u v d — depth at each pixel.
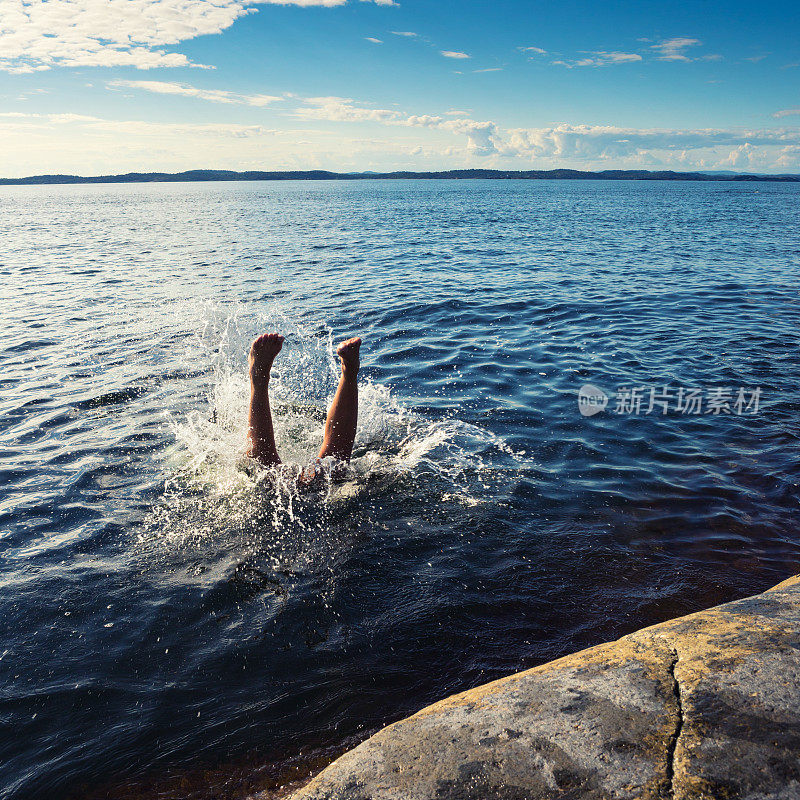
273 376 7.12
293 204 64.88
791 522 4.04
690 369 7.32
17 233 29.69
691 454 5.02
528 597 3.31
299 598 3.28
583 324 9.80
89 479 4.59
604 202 67.81
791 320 9.88
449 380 7.00
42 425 5.69
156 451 5.04
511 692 1.99
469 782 1.60
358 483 4.47
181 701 2.62
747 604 2.44
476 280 14.16
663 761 1.58
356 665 2.82
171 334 9.23
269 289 13.30
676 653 2.07
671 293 12.36
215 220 38.59
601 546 3.77
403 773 1.67
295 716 2.54
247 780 2.26
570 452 5.07
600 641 2.98
